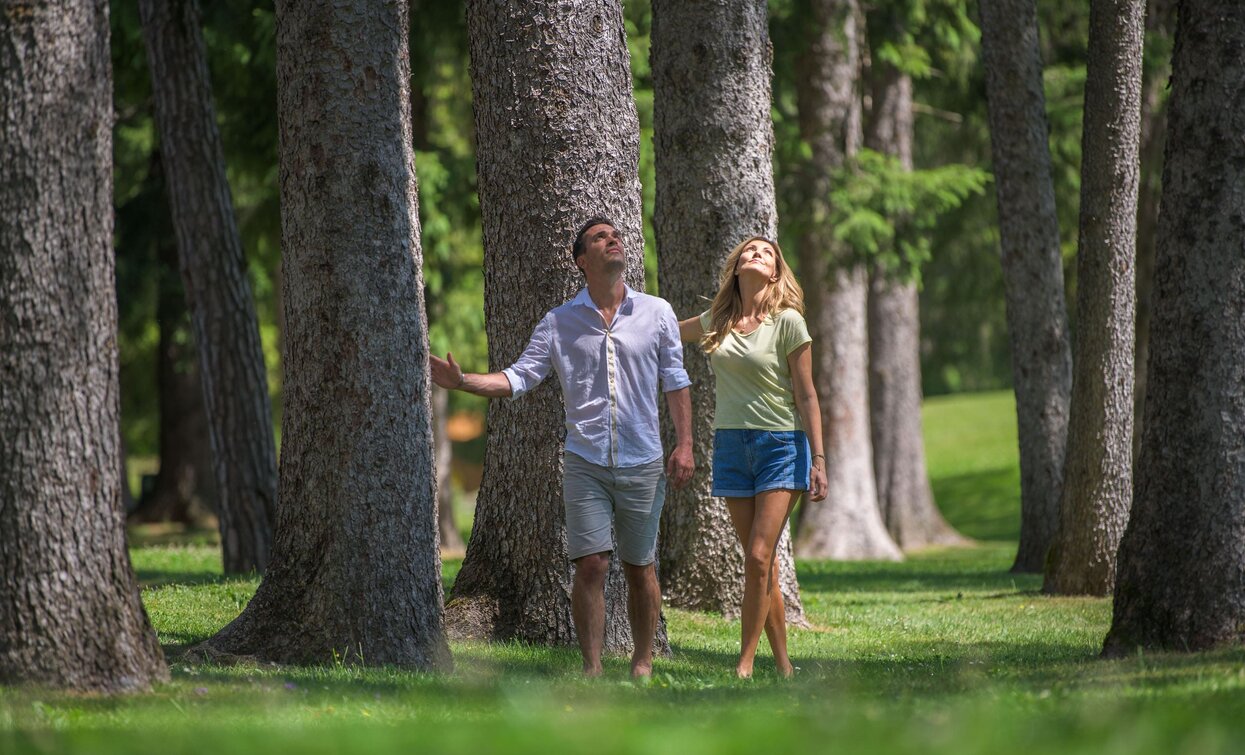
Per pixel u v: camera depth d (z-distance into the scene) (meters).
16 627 9.74
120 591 10.12
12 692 9.32
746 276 13.02
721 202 20.69
